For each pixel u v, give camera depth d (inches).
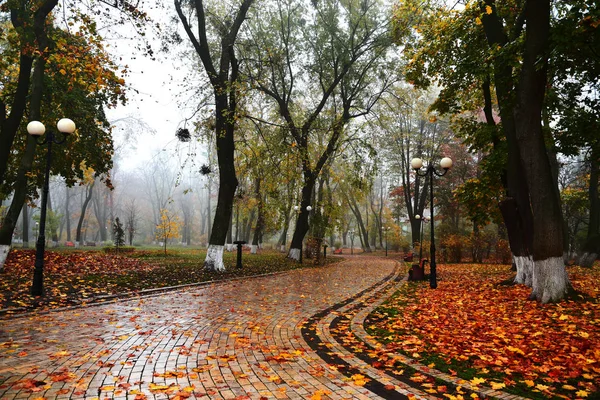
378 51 871.7
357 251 2188.7
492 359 192.5
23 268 514.9
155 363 179.3
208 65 615.5
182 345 210.2
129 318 275.1
